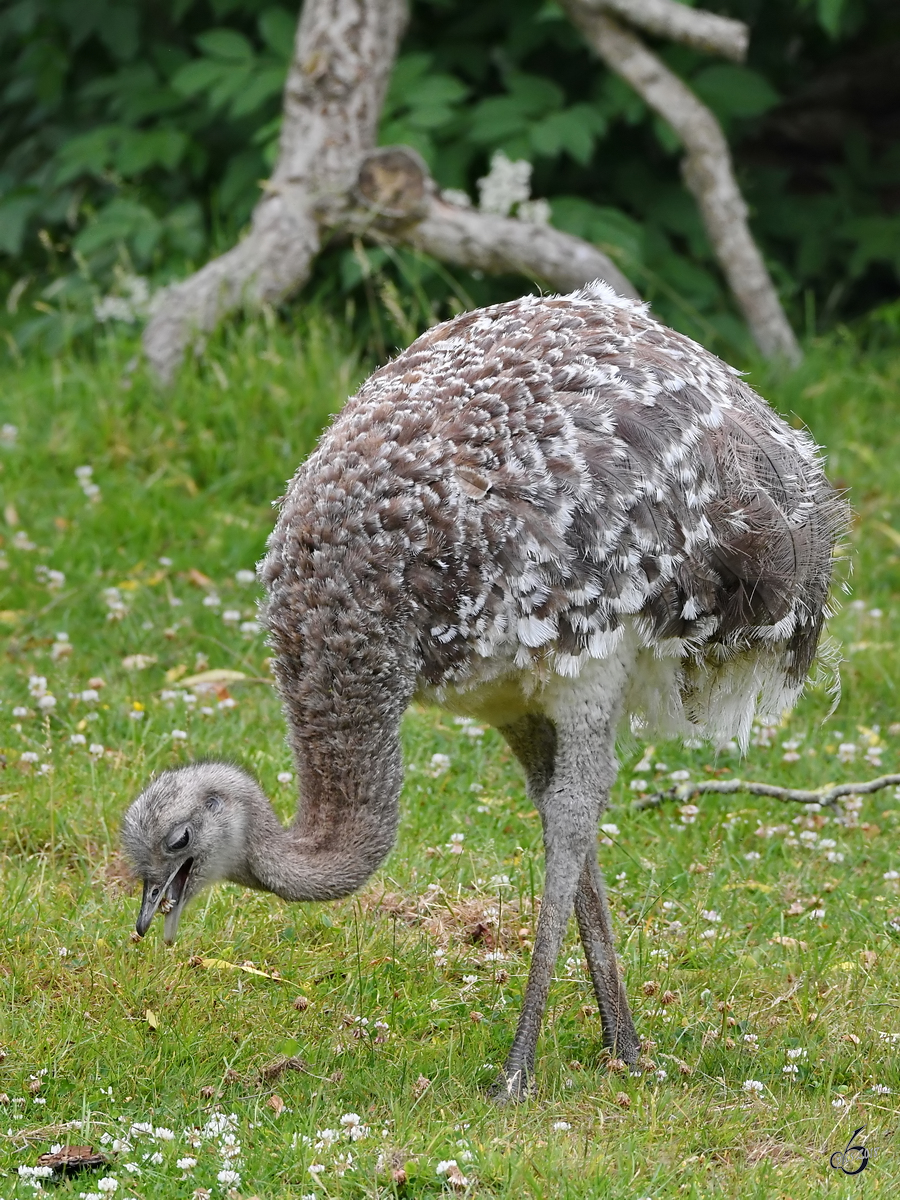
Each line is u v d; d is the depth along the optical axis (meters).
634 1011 9.81
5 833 11.02
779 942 10.53
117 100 20.05
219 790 9.09
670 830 11.76
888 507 16.69
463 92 18.61
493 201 17.92
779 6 21.77
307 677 9.06
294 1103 8.59
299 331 17.69
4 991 9.44
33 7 20.42
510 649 8.84
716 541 9.16
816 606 9.91
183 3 19.78
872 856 11.60
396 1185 7.75
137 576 14.56
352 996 9.70
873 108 22.73
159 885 8.91
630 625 9.02
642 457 8.94
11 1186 7.71
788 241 21.64
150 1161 7.93
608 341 9.36
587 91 20.52
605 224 18.62
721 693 9.72
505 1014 9.66
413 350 9.79
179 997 9.51
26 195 20.25
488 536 8.73
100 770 11.70
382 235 17.42
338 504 8.94
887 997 9.91
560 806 9.05
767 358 19.05
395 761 9.19
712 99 19.67
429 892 10.73
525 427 8.89
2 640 13.52
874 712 13.63
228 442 16.33
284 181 17.50
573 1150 8.11
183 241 18.89
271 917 10.42
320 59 17.36
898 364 19.44
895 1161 8.31
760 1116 8.69
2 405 16.89
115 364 17.03
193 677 13.02
